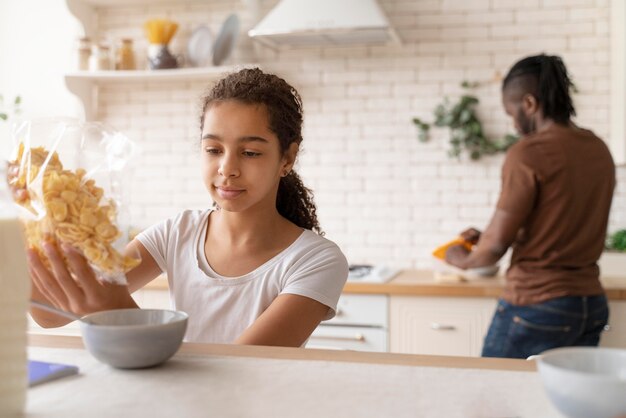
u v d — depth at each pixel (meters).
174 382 0.83
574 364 0.73
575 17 3.49
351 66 3.69
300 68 3.73
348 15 3.18
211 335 1.45
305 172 3.74
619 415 0.63
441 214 3.63
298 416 0.71
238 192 1.34
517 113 2.46
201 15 3.87
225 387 0.81
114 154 1.05
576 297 2.33
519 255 2.41
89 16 3.91
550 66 2.38
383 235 3.68
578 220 2.32
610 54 3.46
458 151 3.58
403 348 2.90
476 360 0.94
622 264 3.22
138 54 3.92
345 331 2.93
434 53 3.62
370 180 3.68
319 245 1.45
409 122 3.64
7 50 4.01
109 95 3.92
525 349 2.38
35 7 3.99
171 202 3.88
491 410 0.73
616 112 3.40
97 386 0.81
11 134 1.05
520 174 2.32
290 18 3.24
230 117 1.32
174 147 3.87
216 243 1.50
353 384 0.82
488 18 3.57
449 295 2.85
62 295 1.06
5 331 0.69
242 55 3.80
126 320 0.95
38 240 0.99
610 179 2.38
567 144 2.31
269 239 1.47
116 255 1.01
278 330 1.28
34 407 0.74
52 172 0.97
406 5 3.64
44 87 3.98
